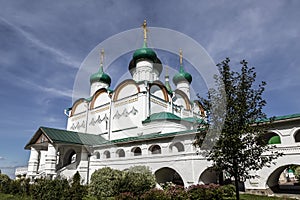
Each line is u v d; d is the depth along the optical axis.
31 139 22.28
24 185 16.89
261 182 13.76
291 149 13.18
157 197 10.52
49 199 12.09
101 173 12.64
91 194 12.32
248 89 8.66
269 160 8.52
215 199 10.83
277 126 14.27
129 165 18.50
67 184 13.05
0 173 23.61
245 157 7.96
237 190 7.97
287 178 30.30
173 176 18.78
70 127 28.59
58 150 22.14
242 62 9.00
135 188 11.34
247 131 7.96
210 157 8.57
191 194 11.08
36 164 22.92
